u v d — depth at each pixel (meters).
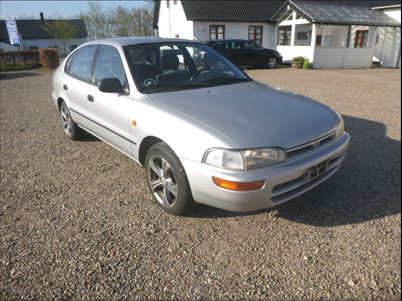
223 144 2.48
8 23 19.97
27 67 19.27
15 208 3.24
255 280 2.30
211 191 2.56
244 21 21.98
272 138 2.56
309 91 9.73
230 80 3.88
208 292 2.20
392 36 18.78
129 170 4.07
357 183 3.62
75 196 3.46
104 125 3.85
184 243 2.69
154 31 34.00
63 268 2.42
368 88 10.33
